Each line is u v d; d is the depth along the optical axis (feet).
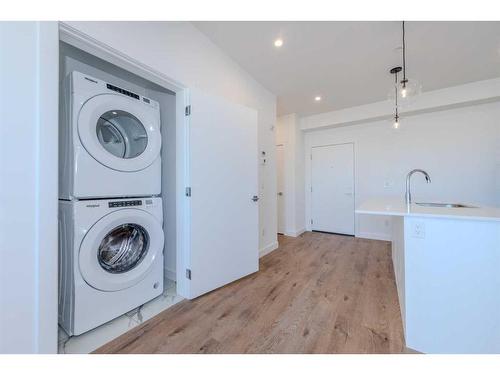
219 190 6.86
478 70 8.72
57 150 3.67
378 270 8.37
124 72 6.82
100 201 4.86
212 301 6.16
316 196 15.26
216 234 6.78
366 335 4.73
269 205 10.64
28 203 3.37
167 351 4.31
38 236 3.46
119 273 5.28
